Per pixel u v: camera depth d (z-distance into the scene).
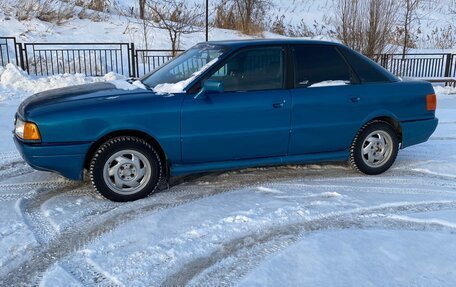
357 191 4.92
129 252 3.57
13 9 17.80
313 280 3.19
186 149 4.64
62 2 18.97
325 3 27.77
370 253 3.55
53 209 4.36
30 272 3.30
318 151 5.19
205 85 4.54
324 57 5.12
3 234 3.83
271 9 25.55
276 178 5.32
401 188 5.03
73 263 3.42
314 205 4.50
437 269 3.34
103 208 4.41
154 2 20.05
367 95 5.20
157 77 5.20
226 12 20.41
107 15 19.62
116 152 4.45
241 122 4.73
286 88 4.91
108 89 4.85
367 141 5.36
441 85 14.52
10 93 10.10
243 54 4.80
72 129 4.27
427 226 4.07
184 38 17.88
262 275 3.25
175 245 3.69
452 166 5.82
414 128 5.52
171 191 4.87
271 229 3.98
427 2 28.62
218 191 4.89
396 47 17.20
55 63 14.04
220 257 3.52
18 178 5.21
